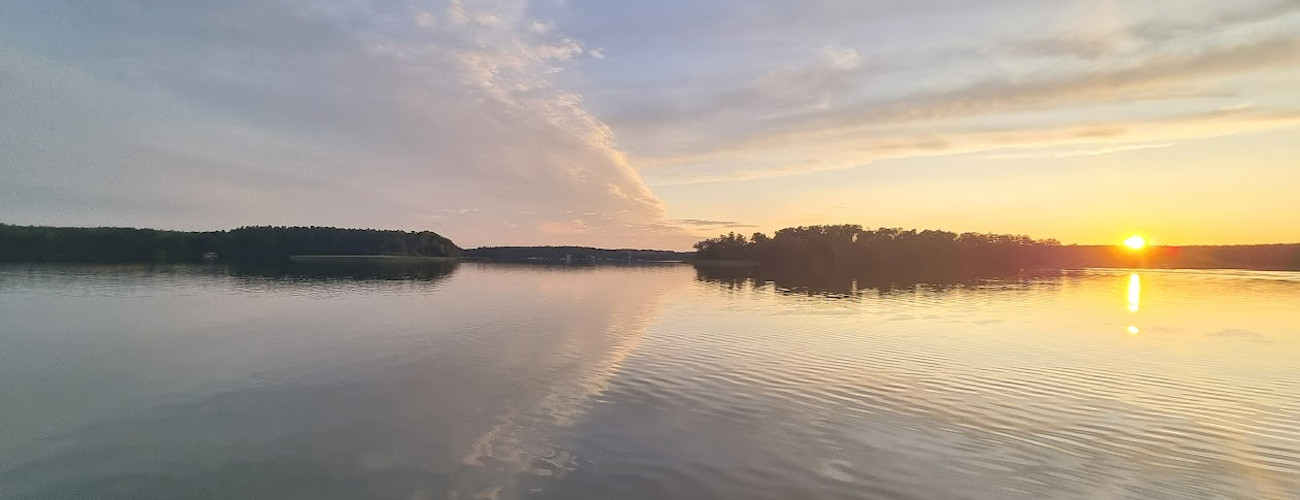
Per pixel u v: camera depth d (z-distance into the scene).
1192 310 37.84
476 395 16.50
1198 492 10.89
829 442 13.05
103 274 64.94
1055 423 14.41
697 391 16.91
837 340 25.12
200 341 24.19
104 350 22.27
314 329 27.42
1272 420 14.66
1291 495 10.78
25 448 12.69
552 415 14.77
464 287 54.91
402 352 22.09
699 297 46.88
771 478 11.23
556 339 25.05
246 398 16.17
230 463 11.89
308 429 13.77
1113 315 34.91
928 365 20.28
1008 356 21.84
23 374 18.66
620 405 15.60
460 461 11.96
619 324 29.78
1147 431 13.87
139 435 13.42
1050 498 10.62
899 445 12.92
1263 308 39.16
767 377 18.52
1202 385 17.83
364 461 11.97
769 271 104.44
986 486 11.03
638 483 10.98
